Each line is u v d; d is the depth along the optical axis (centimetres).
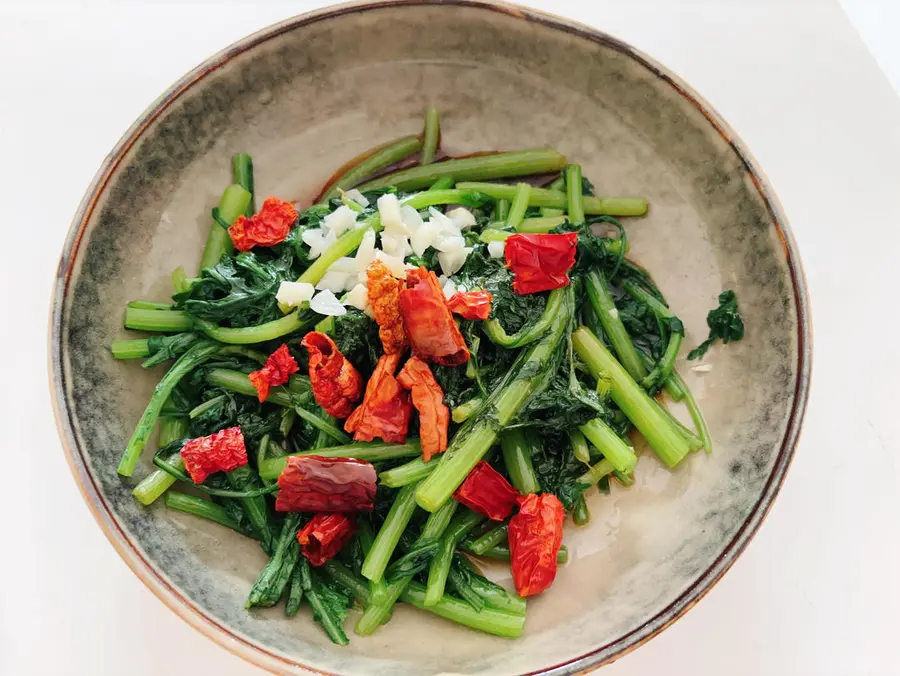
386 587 23
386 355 23
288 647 21
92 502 22
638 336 27
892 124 30
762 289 24
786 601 26
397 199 26
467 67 26
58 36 30
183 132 25
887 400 27
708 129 24
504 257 25
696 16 31
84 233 24
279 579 23
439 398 23
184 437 25
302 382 24
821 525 26
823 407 27
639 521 25
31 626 26
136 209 25
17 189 29
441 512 23
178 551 23
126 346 24
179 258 26
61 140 30
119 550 22
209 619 21
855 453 27
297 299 24
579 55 25
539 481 25
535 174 28
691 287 26
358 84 27
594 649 21
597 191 27
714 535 23
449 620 24
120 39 30
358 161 28
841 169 29
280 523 25
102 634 26
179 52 30
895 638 26
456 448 23
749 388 24
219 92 25
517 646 23
